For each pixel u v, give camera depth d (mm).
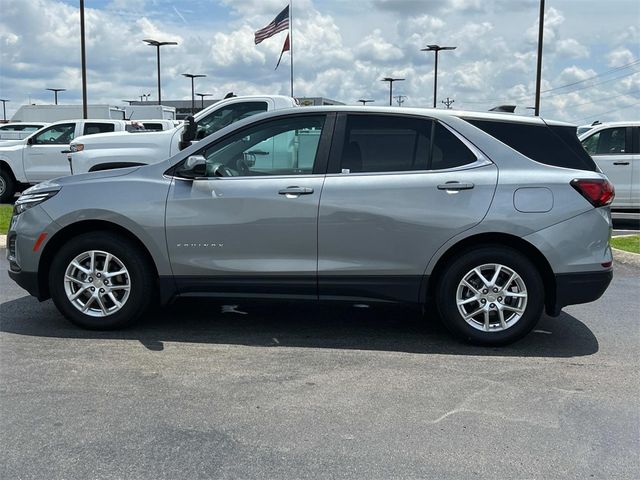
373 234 4930
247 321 5762
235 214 5035
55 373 4391
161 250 5125
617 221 14055
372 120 5078
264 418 3719
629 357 4879
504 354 4922
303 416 3750
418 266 4949
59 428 3562
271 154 5152
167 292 5223
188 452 3311
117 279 5297
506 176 4879
